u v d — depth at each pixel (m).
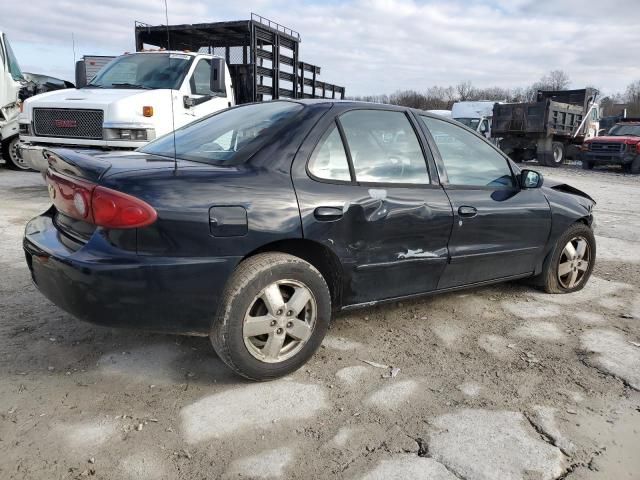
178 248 2.57
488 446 2.43
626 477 2.29
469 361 3.28
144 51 8.42
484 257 3.83
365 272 3.22
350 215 3.06
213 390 2.81
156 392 2.76
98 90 7.51
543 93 23.50
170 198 2.56
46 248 2.69
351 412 2.66
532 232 4.16
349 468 2.25
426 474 2.23
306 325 2.98
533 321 3.98
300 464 2.26
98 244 2.54
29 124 7.13
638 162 18.64
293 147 2.99
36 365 2.95
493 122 21.25
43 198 7.69
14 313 3.59
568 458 2.38
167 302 2.59
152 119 7.08
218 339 2.75
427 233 3.44
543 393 2.93
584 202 4.66
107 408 2.59
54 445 2.30
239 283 2.72
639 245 6.79
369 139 3.33
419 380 3.02
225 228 2.65
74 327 3.44
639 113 70.19
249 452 2.32
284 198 2.84
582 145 20.19
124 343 3.27
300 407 2.69
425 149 3.59
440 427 2.57
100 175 2.59
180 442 2.37
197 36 10.25
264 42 10.03
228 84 8.68
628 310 4.31
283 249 2.99
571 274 4.63
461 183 3.73
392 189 3.29
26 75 11.94
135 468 2.19
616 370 3.22
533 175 4.06
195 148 3.27
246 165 2.88
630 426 2.66
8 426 2.41
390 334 3.62
